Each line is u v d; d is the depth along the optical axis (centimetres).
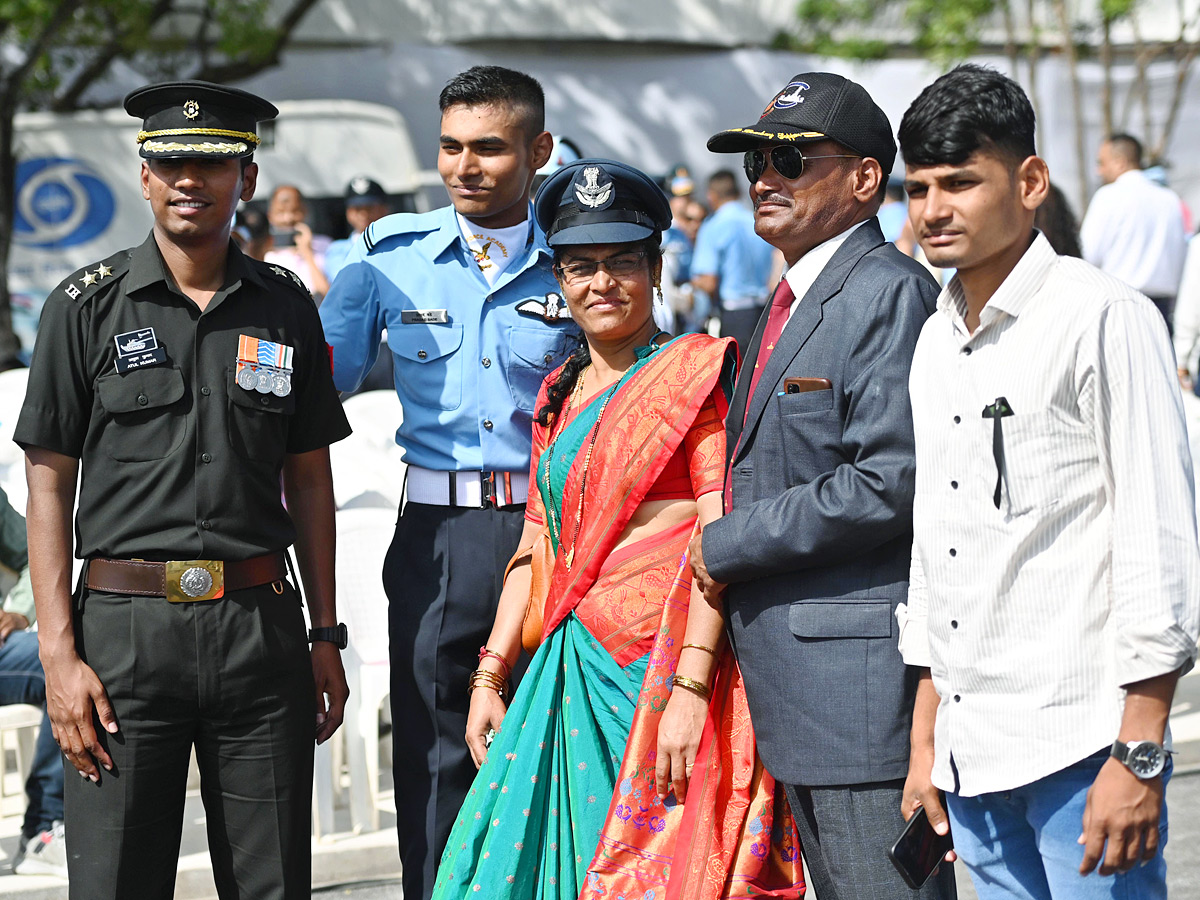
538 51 1318
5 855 452
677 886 278
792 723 268
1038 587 225
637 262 307
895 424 257
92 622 291
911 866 251
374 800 459
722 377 301
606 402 305
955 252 229
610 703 297
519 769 299
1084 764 224
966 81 229
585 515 303
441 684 356
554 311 362
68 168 1086
